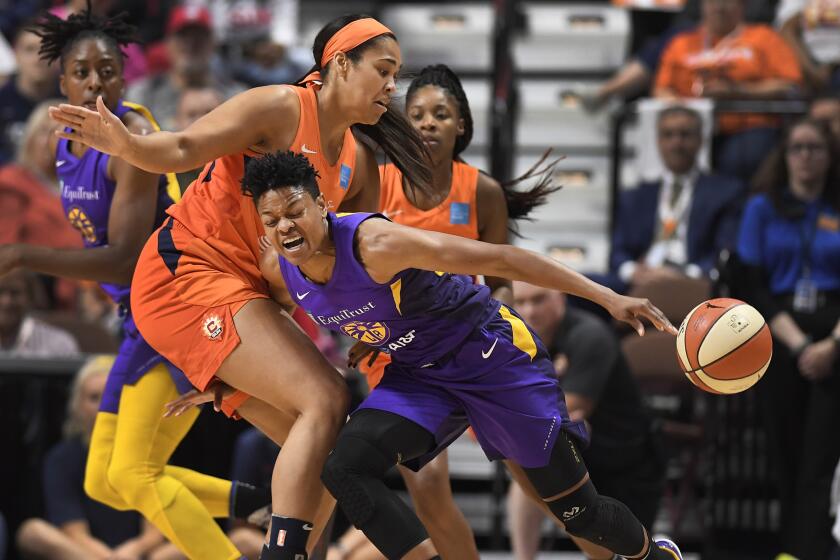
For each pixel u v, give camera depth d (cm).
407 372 752
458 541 870
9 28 1942
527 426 743
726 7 1664
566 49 1872
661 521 1434
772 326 1326
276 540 696
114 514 1255
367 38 727
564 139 1766
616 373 1200
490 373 740
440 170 895
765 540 1334
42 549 1223
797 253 1346
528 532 1225
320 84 744
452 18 1845
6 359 1294
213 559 830
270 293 766
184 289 745
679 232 1528
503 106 1753
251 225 750
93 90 829
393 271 677
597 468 1204
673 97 1689
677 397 1435
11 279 1351
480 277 900
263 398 729
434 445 750
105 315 1494
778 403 1314
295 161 670
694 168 1547
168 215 796
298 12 1925
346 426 722
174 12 1766
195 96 1559
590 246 1711
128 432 827
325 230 680
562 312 1212
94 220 850
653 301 1399
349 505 697
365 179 810
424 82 888
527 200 930
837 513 1164
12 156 1642
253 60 1812
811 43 1738
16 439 1298
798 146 1357
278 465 704
